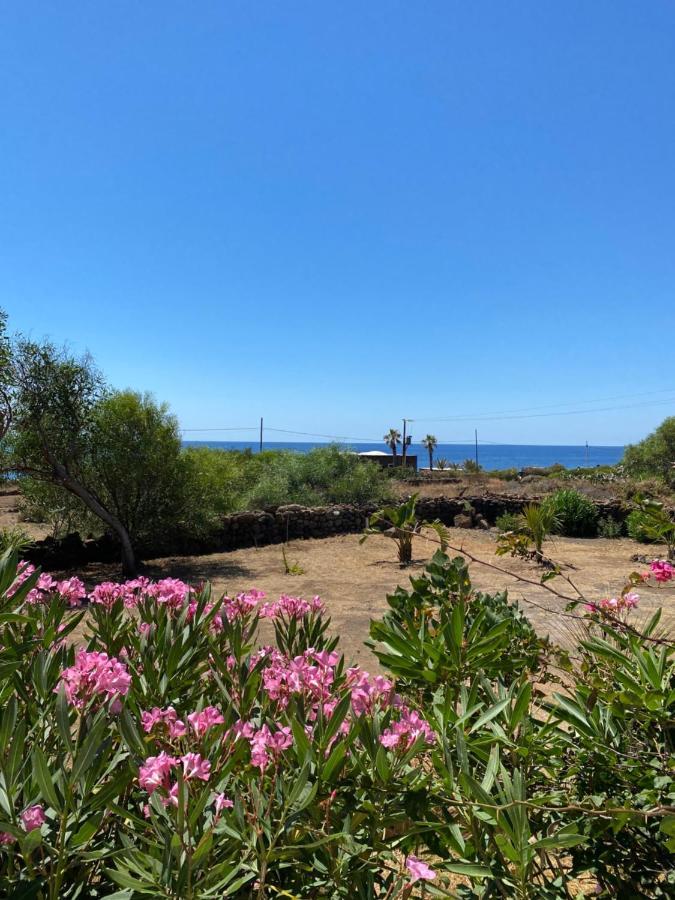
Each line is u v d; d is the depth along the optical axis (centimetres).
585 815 148
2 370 870
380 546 1298
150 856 109
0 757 118
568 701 174
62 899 120
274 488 1714
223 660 199
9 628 209
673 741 170
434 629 230
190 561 1130
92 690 148
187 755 117
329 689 159
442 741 143
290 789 120
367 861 124
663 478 2197
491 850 130
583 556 1197
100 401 1002
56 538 1109
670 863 154
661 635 215
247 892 124
